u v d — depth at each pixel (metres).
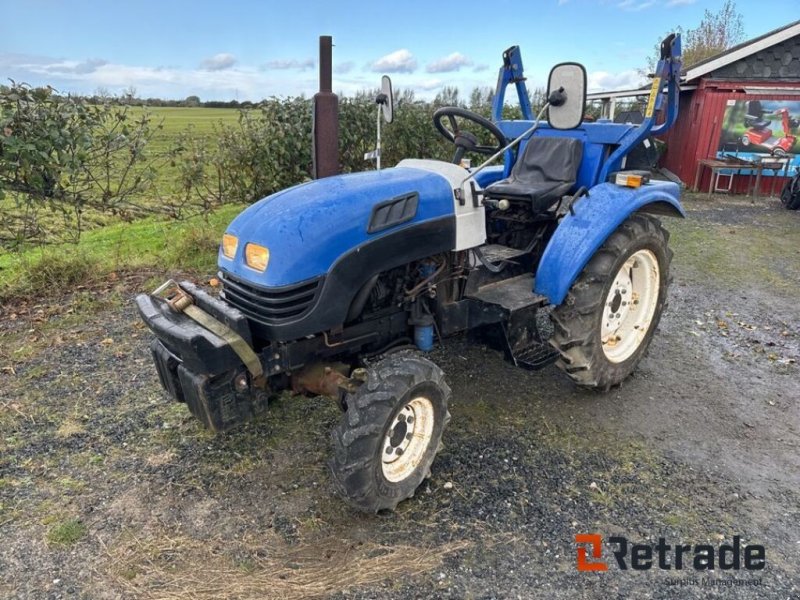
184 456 2.87
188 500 2.57
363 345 2.73
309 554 2.27
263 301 2.28
